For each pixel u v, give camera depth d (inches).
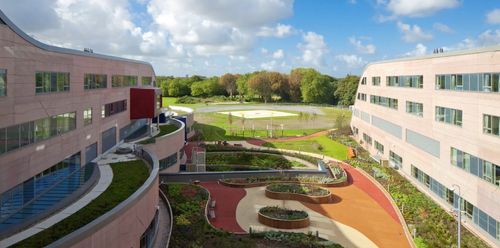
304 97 7116.1
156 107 2319.1
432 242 1309.1
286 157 2760.8
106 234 823.7
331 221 1546.5
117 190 1158.3
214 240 1242.6
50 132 1268.5
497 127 1334.9
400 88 2300.7
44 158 1217.4
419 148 2006.6
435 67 1823.3
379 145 2736.2
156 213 1234.6
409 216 1578.5
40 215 949.2
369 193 1937.7
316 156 2842.0
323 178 2105.1
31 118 1135.6
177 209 1494.8
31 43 1130.7
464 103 1544.0
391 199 1815.9
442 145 1737.2
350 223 1530.5
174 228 1312.7
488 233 1360.7
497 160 1320.1
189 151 2915.8
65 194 1160.2
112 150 1838.1
